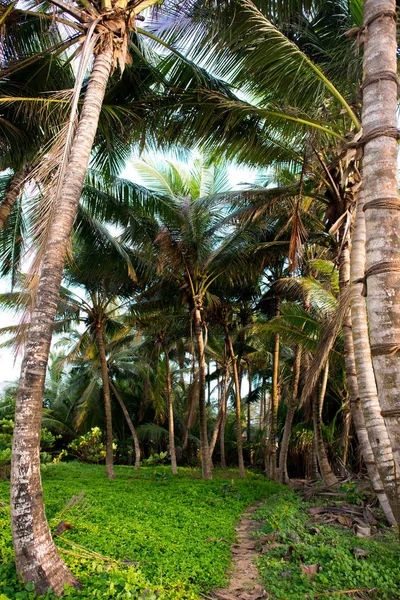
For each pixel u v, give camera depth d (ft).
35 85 27.68
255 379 85.61
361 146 11.97
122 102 29.22
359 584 16.20
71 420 89.61
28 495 13.70
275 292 54.54
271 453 57.67
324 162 30.91
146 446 92.79
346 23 25.14
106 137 28.22
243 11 20.31
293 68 21.66
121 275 47.93
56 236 15.72
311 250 47.21
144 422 92.38
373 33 12.25
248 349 65.05
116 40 20.08
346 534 23.20
